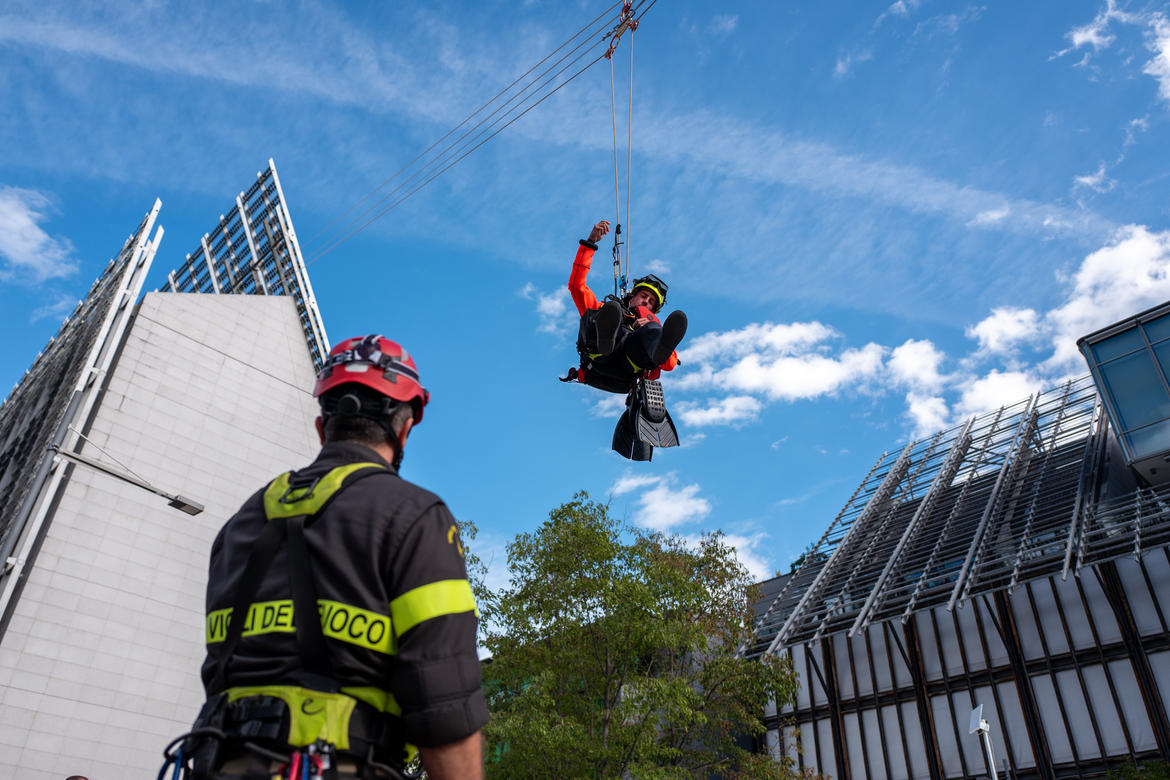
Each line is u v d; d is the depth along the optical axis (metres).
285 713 1.43
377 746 1.47
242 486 28.19
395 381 1.96
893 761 29.75
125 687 23.59
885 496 45.41
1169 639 25.19
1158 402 31.64
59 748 22.03
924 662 30.61
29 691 22.09
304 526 1.62
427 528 1.62
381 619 1.52
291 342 31.83
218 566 1.73
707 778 25.95
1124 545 27.41
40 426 27.77
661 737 19.89
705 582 22.58
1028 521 32.16
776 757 32.19
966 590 29.95
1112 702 25.64
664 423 6.40
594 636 20.14
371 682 1.51
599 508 21.45
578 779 17.23
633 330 6.23
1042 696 27.17
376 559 1.56
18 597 22.80
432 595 1.55
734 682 21.27
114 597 24.27
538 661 20.09
